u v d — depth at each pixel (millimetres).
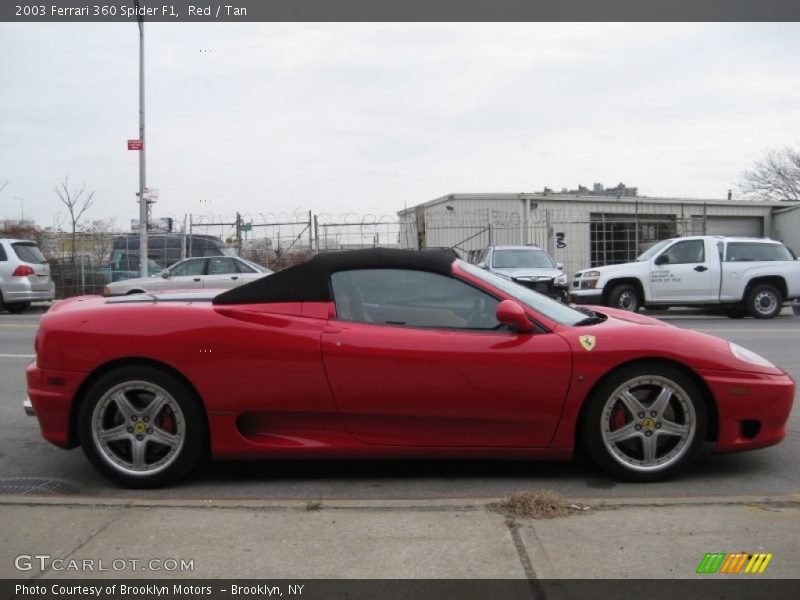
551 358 4133
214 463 4820
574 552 3150
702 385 4223
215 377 4176
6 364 9250
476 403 4137
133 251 22297
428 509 3662
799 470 4547
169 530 3473
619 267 15727
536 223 26234
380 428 4219
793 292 15398
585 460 4770
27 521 3604
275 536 3385
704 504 3674
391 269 4422
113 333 4230
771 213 29281
